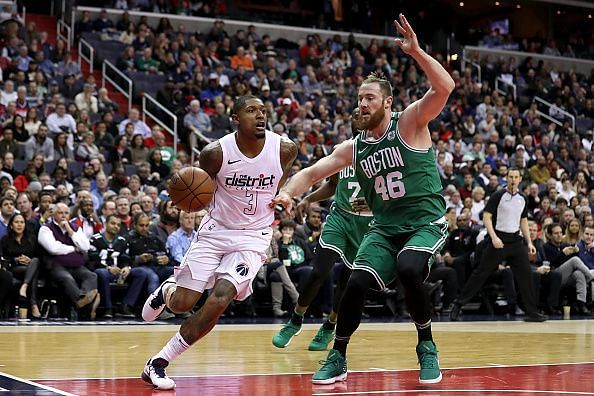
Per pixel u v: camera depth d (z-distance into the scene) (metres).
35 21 16.59
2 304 8.84
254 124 4.15
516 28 25.27
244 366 4.90
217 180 4.24
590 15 25.14
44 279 8.93
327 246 5.82
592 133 19.27
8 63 13.88
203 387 3.98
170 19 17.80
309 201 6.10
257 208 4.26
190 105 14.10
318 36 19.11
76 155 11.85
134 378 4.23
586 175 16.25
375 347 6.25
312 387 4.02
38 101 12.93
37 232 8.93
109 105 13.83
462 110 18.08
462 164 14.76
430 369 4.21
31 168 10.59
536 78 20.77
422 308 4.22
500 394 3.80
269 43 17.69
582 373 4.68
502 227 9.68
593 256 11.63
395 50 19.56
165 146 12.93
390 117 4.32
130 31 16.23
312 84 16.92
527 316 9.79
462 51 21.28
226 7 20.67
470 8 24.53
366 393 3.81
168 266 9.34
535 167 15.44
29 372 4.40
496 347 6.36
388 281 4.37
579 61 22.95
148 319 4.41
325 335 5.91
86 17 16.30
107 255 9.15
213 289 4.12
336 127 14.98
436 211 4.35
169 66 15.55
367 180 4.41
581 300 11.17
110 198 10.17
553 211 13.05
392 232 4.36
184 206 4.08
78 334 6.91
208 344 6.31
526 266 9.73
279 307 9.73
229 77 16.09
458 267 10.82
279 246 9.91
